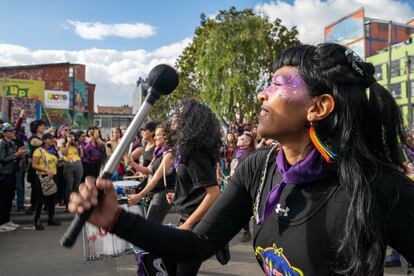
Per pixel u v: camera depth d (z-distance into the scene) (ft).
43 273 13.74
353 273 2.88
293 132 3.34
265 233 3.43
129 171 18.43
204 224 3.83
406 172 3.35
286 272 3.22
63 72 122.11
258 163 3.85
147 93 3.18
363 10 107.55
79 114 130.82
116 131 24.11
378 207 2.95
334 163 3.11
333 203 3.06
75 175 24.93
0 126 20.85
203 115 7.95
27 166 24.72
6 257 15.65
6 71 115.34
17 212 24.04
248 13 67.10
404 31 120.88
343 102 3.13
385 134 3.31
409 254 2.96
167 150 9.74
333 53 3.23
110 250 10.62
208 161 7.83
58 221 21.57
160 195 10.43
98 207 2.99
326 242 3.01
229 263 14.52
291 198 3.28
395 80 107.96
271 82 3.47
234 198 3.91
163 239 3.31
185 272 7.64
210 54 66.13
